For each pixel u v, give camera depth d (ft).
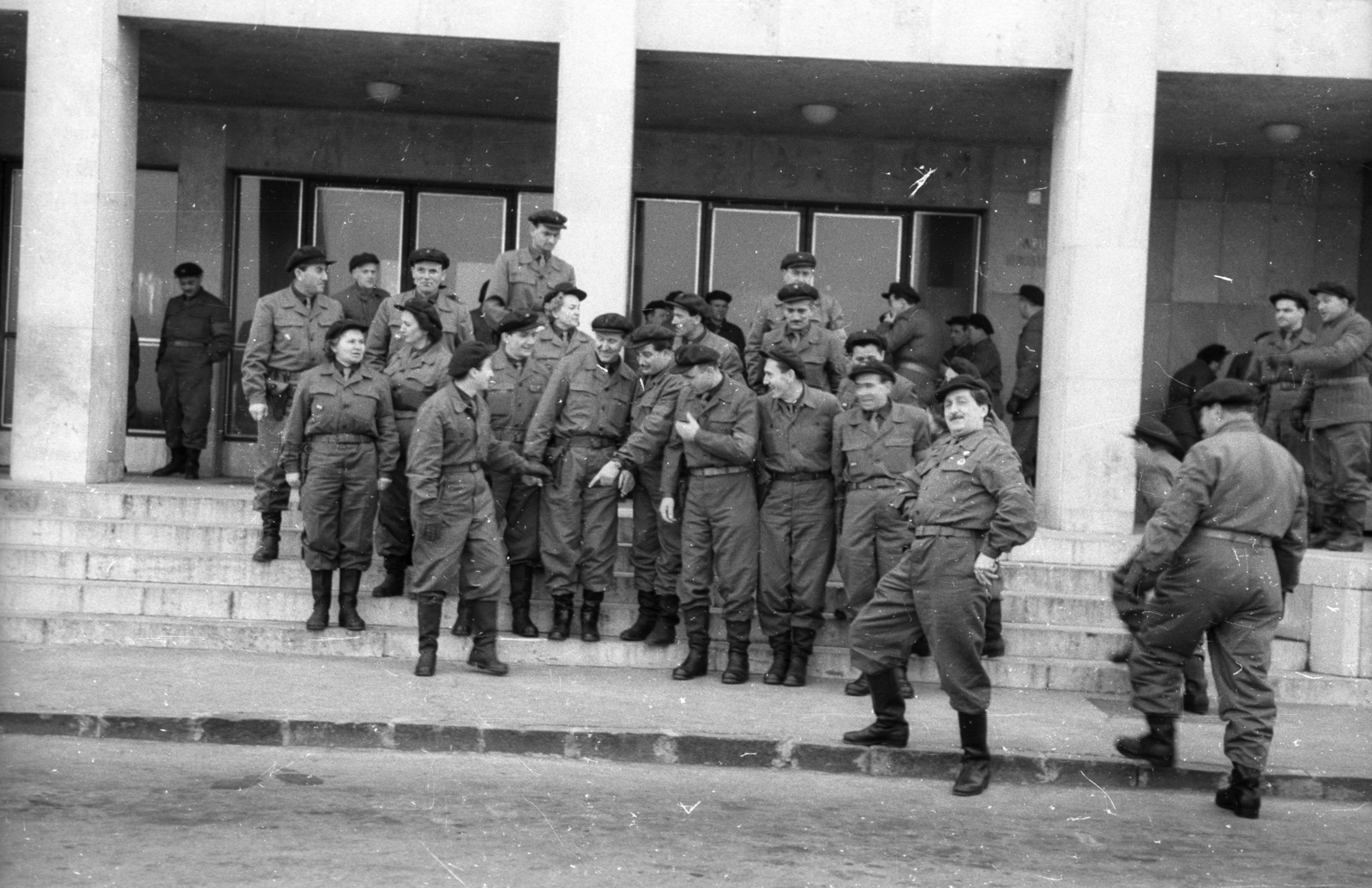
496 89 42.39
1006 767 23.53
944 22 36.52
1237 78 36.70
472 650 28.66
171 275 46.29
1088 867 18.76
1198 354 45.29
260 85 43.09
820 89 40.16
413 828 19.17
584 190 35.99
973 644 22.38
